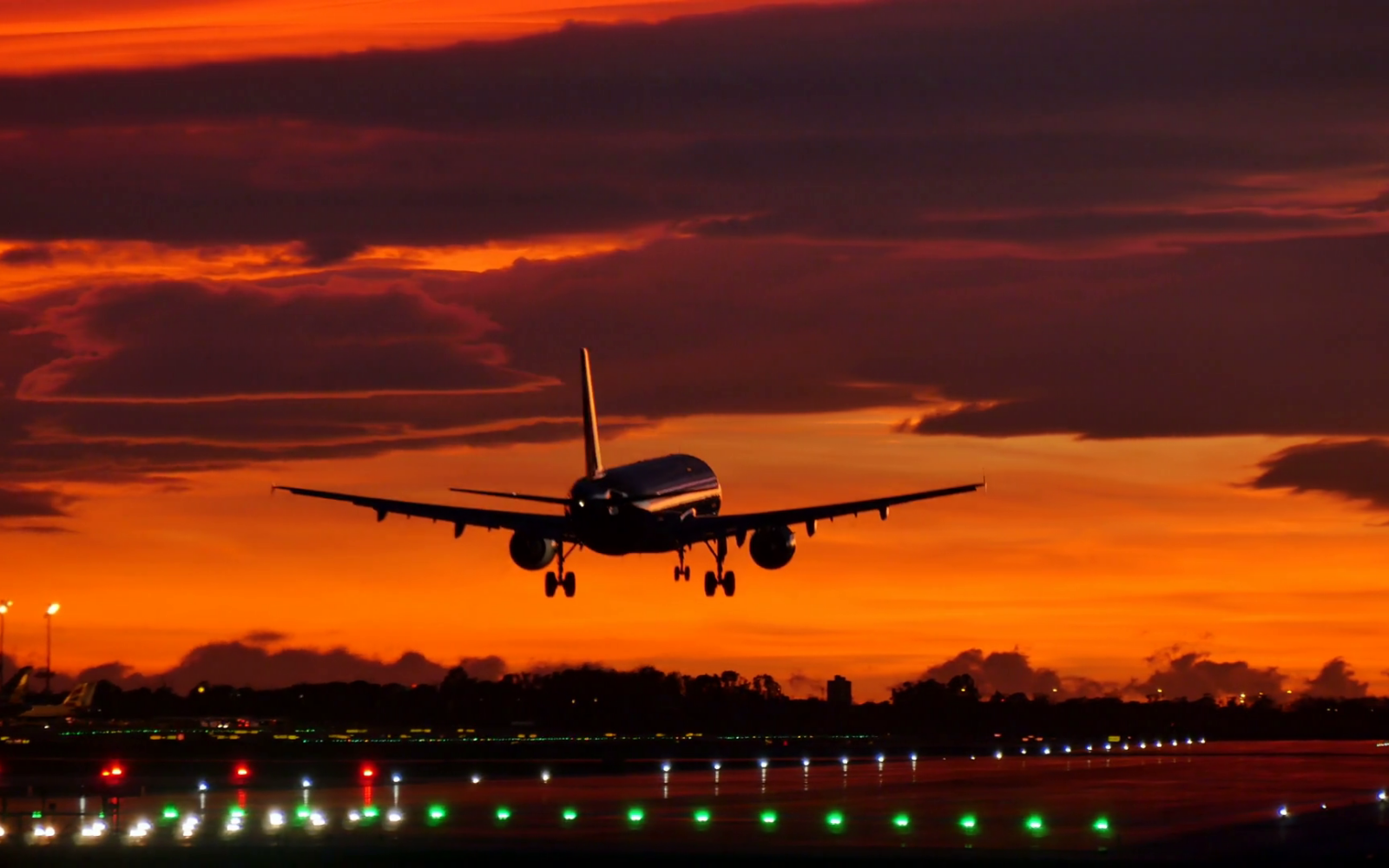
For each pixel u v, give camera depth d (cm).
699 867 16112
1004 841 18625
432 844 18562
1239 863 16225
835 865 16025
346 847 18012
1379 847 17788
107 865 16975
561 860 16538
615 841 18688
